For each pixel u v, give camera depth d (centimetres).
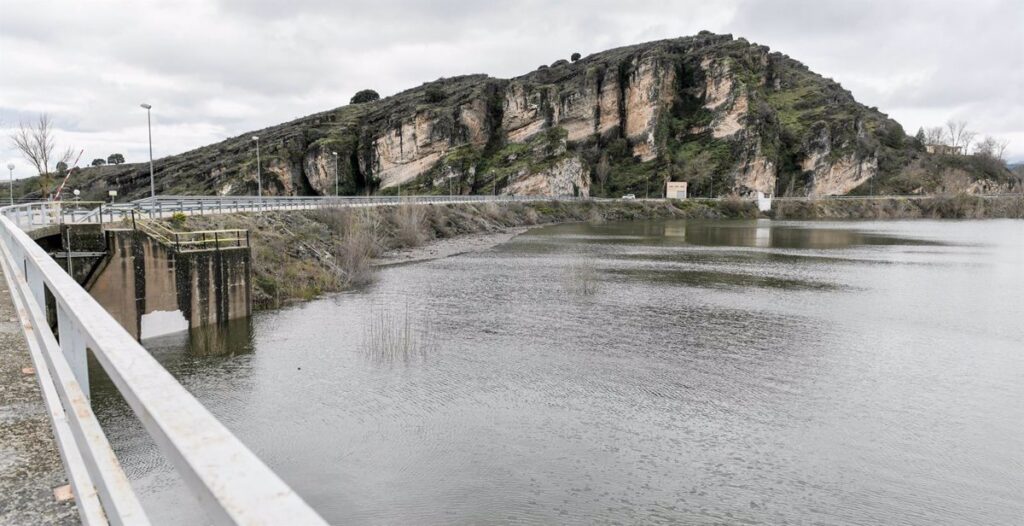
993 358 2342
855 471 1471
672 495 1357
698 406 1825
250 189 11075
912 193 14775
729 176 13675
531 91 13512
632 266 4719
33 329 447
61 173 9650
